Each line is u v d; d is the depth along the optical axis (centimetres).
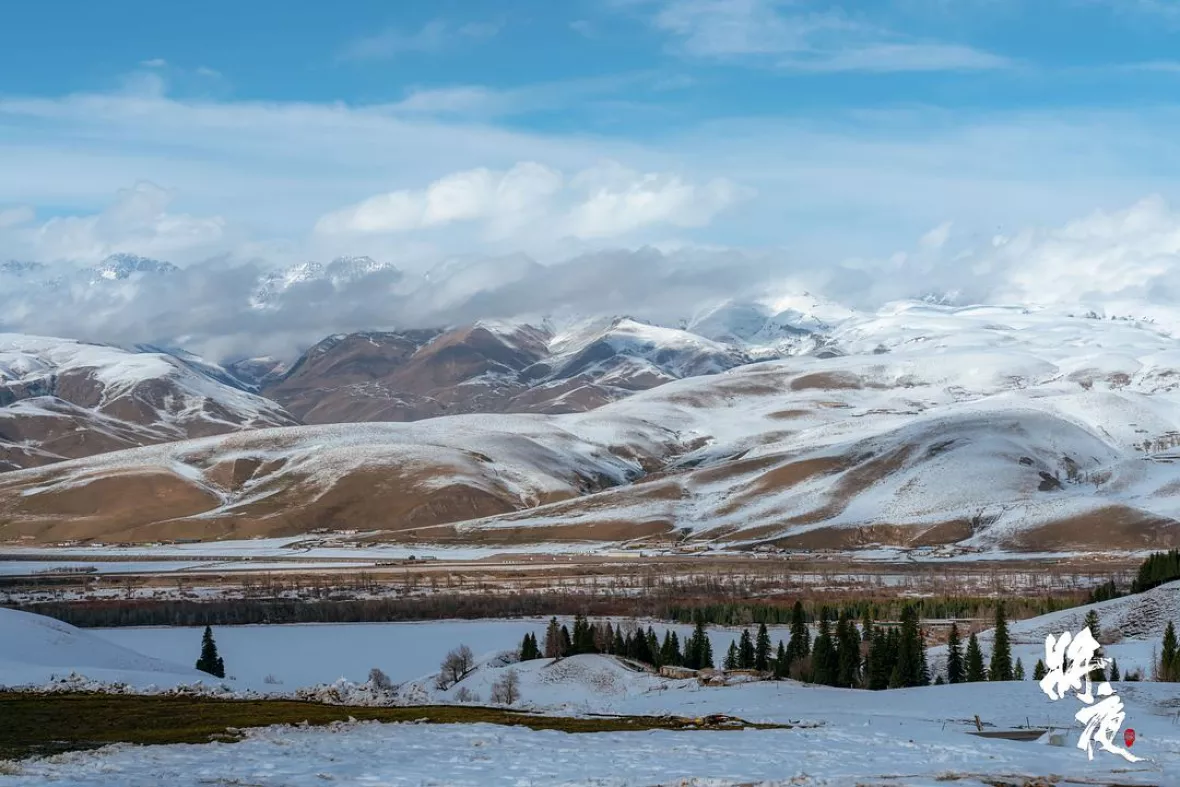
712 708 9906
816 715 8912
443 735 6831
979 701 9525
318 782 5112
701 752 6284
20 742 6056
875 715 8906
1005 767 5884
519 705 9481
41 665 11088
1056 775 5562
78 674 9869
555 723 7706
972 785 5191
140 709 7494
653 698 11212
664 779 5328
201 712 7462
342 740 6481
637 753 6228
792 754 6259
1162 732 7706
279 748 6103
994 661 13712
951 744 6794
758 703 10231
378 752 6088
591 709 9369
